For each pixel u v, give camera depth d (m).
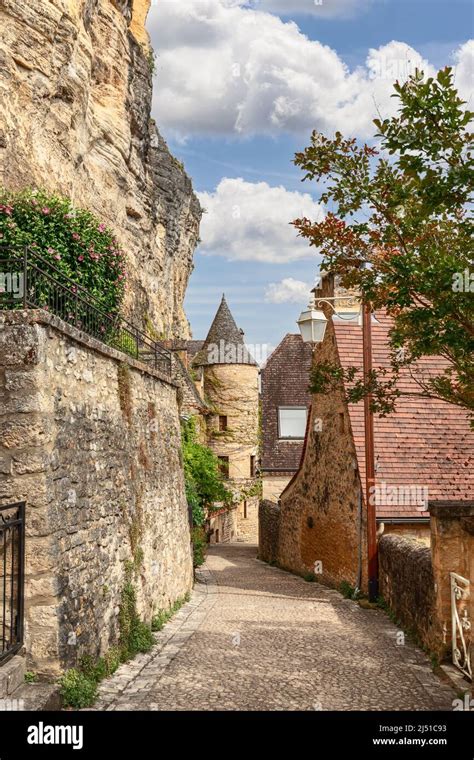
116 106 18.06
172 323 29.70
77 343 7.53
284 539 21.34
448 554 8.15
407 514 13.41
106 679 7.26
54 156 13.74
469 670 7.25
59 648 6.18
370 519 12.76
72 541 6.88
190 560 15.17
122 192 18.48
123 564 8.81
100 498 8.02
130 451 9.66
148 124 21.00
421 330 6.94
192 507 19.88
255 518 37.81
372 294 7.54
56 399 6.74
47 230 8.65
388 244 7.18
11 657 5.95
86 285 9.20
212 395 38.16
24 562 6.13
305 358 32.81
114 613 8.19
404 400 15.25
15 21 12.41
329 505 16.52
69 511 6.87
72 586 6.73
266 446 30.89
